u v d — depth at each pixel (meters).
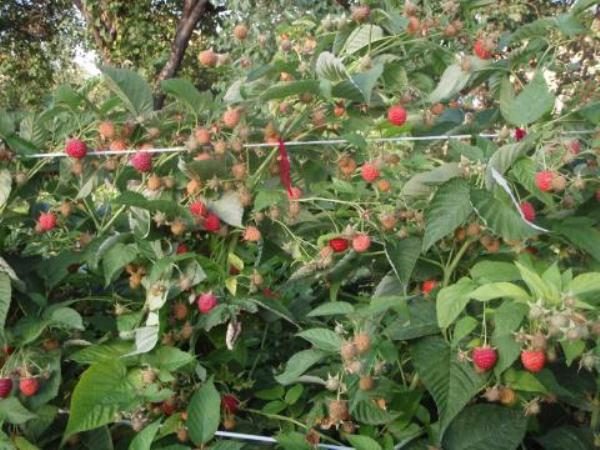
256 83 2.02
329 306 1.70
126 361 1.82
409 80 2.17
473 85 2.16
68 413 1.93
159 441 1.88
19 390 1.83
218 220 1.88
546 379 1.67
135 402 1.76
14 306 1.96
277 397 1.95
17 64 11.83
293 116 1.96
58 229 2.05
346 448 1.72
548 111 1.71
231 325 1.81
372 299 1.74
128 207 1.89
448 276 1.78
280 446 1.82
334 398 1.78
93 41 10.32
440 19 2.07
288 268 2.41
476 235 1.73
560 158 1.63
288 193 1.91
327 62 1.81
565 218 1.72
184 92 1.82
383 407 1.70
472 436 1.64
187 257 1.82
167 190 1.91
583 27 1.93
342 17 2.08
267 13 7.20
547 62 2.12
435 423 1.72
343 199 2.02
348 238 1.81
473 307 1.70
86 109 1.92
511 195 1.49
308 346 2.37
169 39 10.20
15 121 2.06
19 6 11.78
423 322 1.68
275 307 1.91
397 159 1.92
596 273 1.38
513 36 2.02
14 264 1.99
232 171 1.87
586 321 1.36
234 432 1.90
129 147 1.92
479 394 1.77
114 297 2.01
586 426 1.89
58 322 1.85
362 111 2.01
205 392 1.76
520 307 1.49
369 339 1.61
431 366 1.61
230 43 7.68
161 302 1.82
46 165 1.96
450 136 1.92
